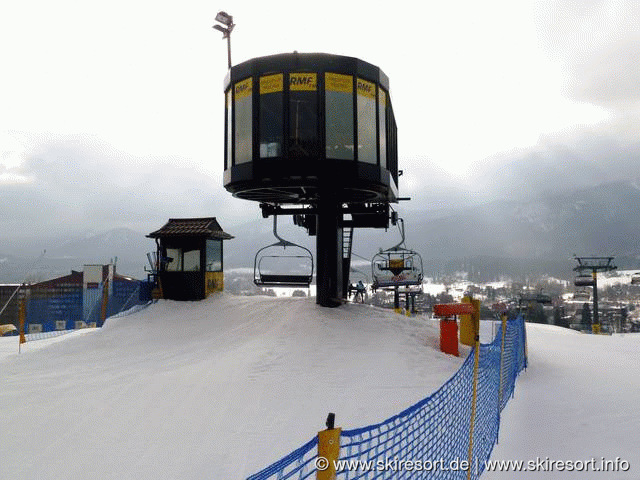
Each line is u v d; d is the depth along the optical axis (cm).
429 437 512
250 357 1095
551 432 770
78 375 1070
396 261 2103
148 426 714
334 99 1448
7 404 838
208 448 631
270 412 768
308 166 1424
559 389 1110
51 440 671
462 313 1224
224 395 849
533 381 1221
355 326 1370
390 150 1702
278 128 1448
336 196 1625
